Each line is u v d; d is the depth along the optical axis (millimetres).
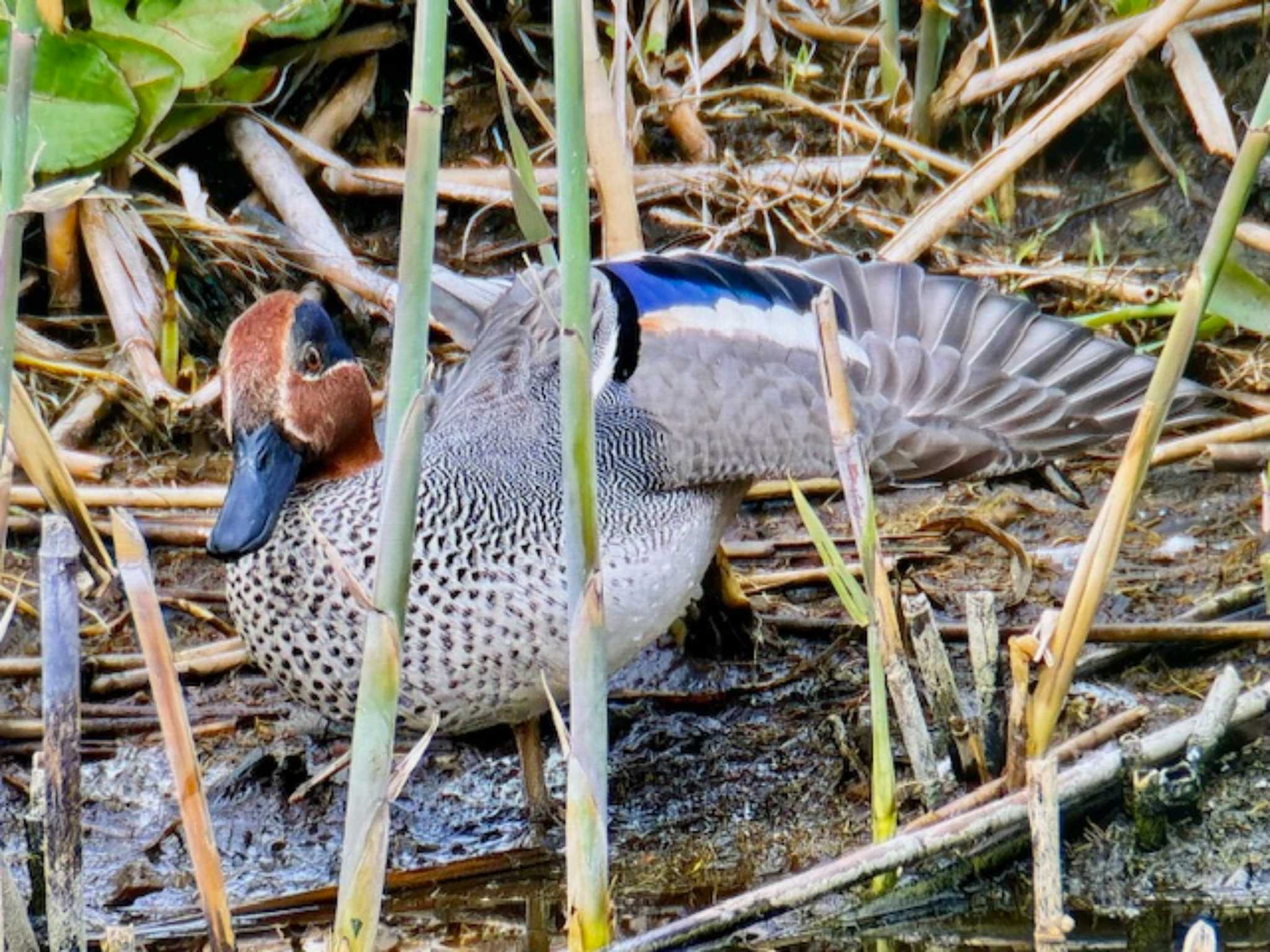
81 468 8945
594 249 10430
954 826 6535
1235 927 6582
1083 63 10594
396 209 10500
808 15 11023
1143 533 8836
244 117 10242
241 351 6883
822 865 6535
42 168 9188
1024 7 10883
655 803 7535
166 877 7168
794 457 7504
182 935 6754
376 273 9852
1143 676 7867
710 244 10125
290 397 6859
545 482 6996
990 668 6984
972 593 7352
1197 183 10383
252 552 6680
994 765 7047
